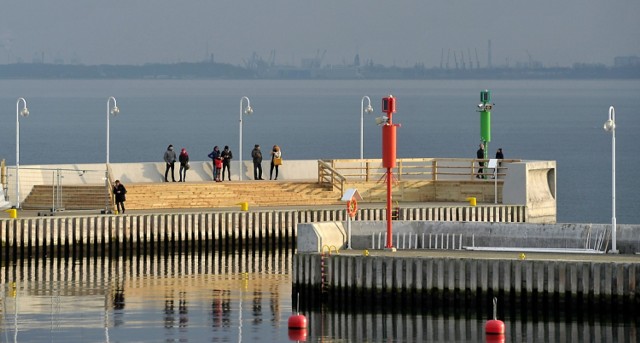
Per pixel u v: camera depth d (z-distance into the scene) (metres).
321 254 165.75
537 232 173.38
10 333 156.50
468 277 159.62
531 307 157.62
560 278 156.62
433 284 160.88
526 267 157.62
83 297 179.00
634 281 154.62
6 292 182.62
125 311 169.00
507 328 156.38
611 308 155.50
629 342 150.25
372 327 158.00
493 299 157.75
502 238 174.12
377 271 162.88
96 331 157.50
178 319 164.12
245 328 158.75
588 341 150.62
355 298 163.88
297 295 165.88
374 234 175.38
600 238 171.00
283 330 157.50
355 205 175.38
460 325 158.50
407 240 176.50
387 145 174.00
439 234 175.88
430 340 151.88
